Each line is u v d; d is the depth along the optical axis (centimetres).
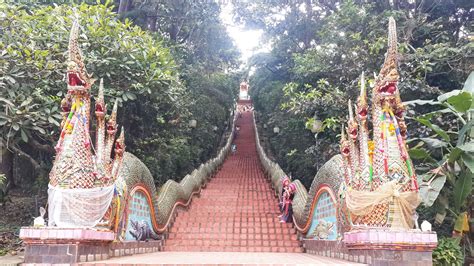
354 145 627
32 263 525
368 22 1137
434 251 643
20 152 862
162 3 1577
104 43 892
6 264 567
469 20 1221
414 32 1141
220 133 2859
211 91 1978
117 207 652
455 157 679
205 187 1712
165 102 1049
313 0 1630
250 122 4372
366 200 568
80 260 534
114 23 924
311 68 1190
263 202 1395
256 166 2447
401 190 567
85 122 603
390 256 517
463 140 711
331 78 1173
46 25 875
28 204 1027
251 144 3347
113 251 650
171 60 1124
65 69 820
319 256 761
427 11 1220
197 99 1736
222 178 1992
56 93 845
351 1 1175
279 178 1434
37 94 750
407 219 562
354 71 1093
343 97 1016
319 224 815
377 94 609
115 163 659
